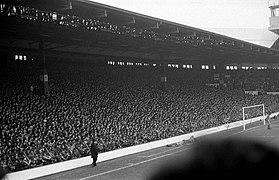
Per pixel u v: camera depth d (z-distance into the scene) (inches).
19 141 1016.9
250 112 2341.3
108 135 1299.2
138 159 1146.7
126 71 2356.1
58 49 1909.4
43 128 1165.1
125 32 1715.1
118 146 1252.5
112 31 1658.5
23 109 1272.1
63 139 1129.4
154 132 1476.4
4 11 1187.3
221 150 55.8
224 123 1936.5
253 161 53.9
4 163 870.4
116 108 1656.0
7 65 1699.1
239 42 2284.7
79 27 1480.1
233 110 2273.6
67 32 1482.5
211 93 2586.1
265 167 53.4
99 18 1416.1
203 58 2999.5
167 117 1759.4
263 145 57.1
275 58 3321.9
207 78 3034.0
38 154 987.3
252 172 53.3
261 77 3393.2
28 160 936.9
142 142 1363.2
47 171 949.8
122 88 2027.6
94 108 1553.9
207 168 54.3
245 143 58.0
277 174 53.2
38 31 1384.1
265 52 2861.7
